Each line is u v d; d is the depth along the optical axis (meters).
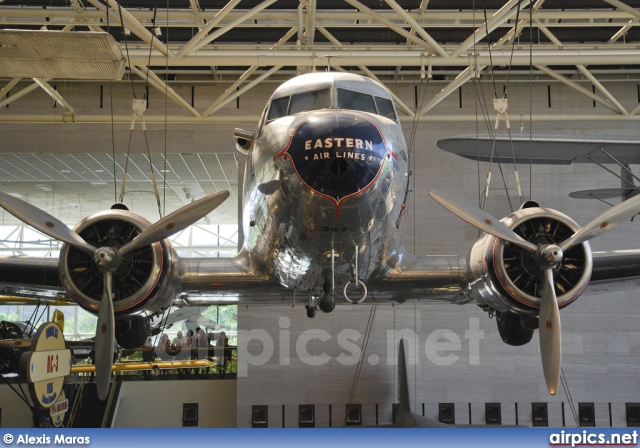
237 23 9.65
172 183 16.56
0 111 13.48
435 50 9.88
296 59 9.99
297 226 5.62
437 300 8.43
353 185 5.09
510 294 6.83
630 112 12.91
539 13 10.72
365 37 12.45
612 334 13.41
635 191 11.22
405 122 13.85
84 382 12.85
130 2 10.77
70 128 13.38
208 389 13.27
